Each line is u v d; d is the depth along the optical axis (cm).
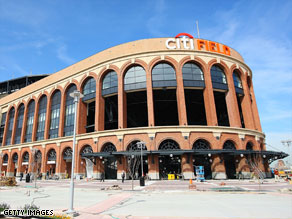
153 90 3734
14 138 5253
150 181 2719
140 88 3456
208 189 1723
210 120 3303
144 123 5262
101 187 2138
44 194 1708
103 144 3341
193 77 3503
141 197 1408
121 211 946
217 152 2844
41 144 4328
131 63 3556
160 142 3038
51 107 4591
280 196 1384
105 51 3909
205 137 3083
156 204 1116
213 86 3544
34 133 4656
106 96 3791
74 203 1206
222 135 3169
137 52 3572
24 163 4594
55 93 4628
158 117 5144
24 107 5281
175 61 3478
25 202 1270
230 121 3519
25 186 2414
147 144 3044
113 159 3597
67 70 4434
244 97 3897
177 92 3375
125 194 1584
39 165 4219
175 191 1638
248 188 1852
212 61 3606
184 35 3756
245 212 884
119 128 3291
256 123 4003
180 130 3061
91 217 834
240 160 3228
